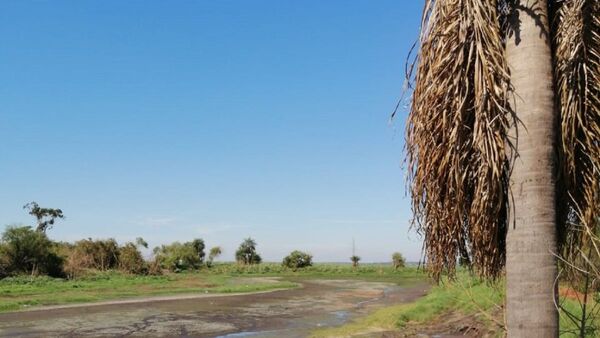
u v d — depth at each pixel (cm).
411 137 416
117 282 5175
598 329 650
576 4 371
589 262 362
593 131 380
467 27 381
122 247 6475
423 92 402
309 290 4962
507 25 387
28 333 2242
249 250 9988
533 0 376
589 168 384
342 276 7956
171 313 3009
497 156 364
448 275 432
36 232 5175
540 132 361
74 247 6125
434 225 416
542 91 365
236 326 2505
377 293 4606
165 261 7669
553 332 347
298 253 9350
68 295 3872
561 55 376
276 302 3738
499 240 410
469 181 396
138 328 2419
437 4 399
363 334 2195
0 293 3806
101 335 2217
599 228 384
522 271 354
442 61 390
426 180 405
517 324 353
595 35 379
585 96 377
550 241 354
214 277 6931
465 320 2112
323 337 2156
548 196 357
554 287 351
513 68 374
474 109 384
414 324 2344
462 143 388
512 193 363
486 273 417
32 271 5016
